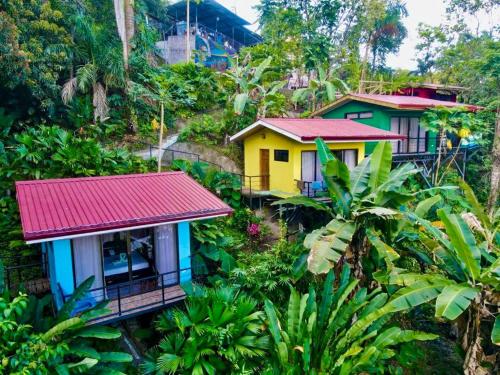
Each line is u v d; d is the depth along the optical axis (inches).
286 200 395.2
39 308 291.4
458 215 353.4
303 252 385.7
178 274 377.4
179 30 1312.7
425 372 390.3
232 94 899.4
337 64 1174.3
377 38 1374.3
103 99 665.0
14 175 499.5
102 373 274.5
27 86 586.6
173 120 800.9
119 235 358.6
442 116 735.7
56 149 524.7
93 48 652.7
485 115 853.8
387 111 767.7
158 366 294.8
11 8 530.9
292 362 319.0
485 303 311.9
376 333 335.6
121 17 704.4
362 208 357.7
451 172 830.5
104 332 286.5
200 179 593.3
